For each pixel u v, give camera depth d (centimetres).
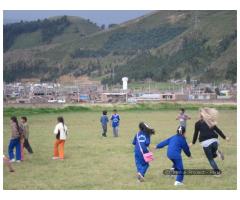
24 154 2147
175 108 6456
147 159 1477
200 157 2003
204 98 11175
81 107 6228
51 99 11194
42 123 4188
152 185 1451
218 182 1484
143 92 12225
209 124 1523
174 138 1466
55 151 2006
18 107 6019
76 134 3203
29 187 1441
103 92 12562
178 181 1441
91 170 1722
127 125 4009
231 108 6494
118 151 2248
